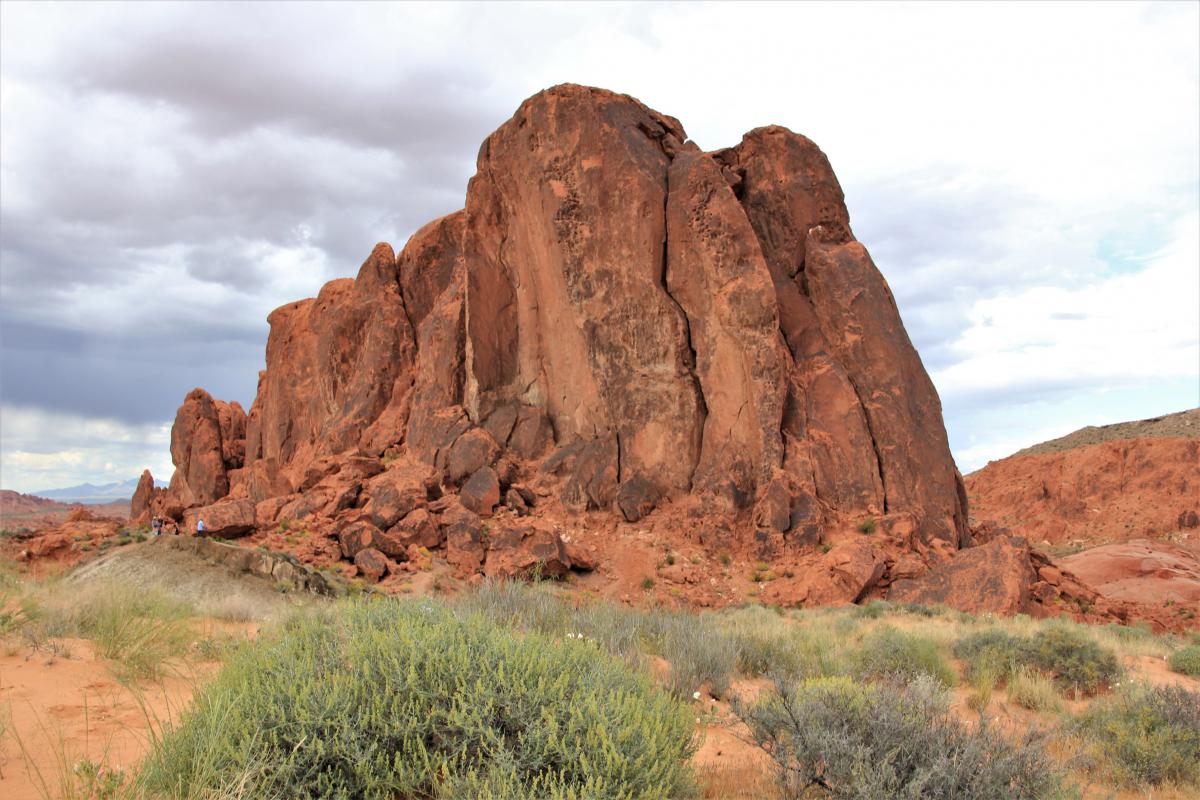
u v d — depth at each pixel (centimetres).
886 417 3089
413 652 457
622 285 3225
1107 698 1030
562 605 1190
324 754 402
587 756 415
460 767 411
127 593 909
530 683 454
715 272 3102
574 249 3278
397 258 4653
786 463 2973
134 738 477
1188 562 4241
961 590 2450
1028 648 1198
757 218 3494
